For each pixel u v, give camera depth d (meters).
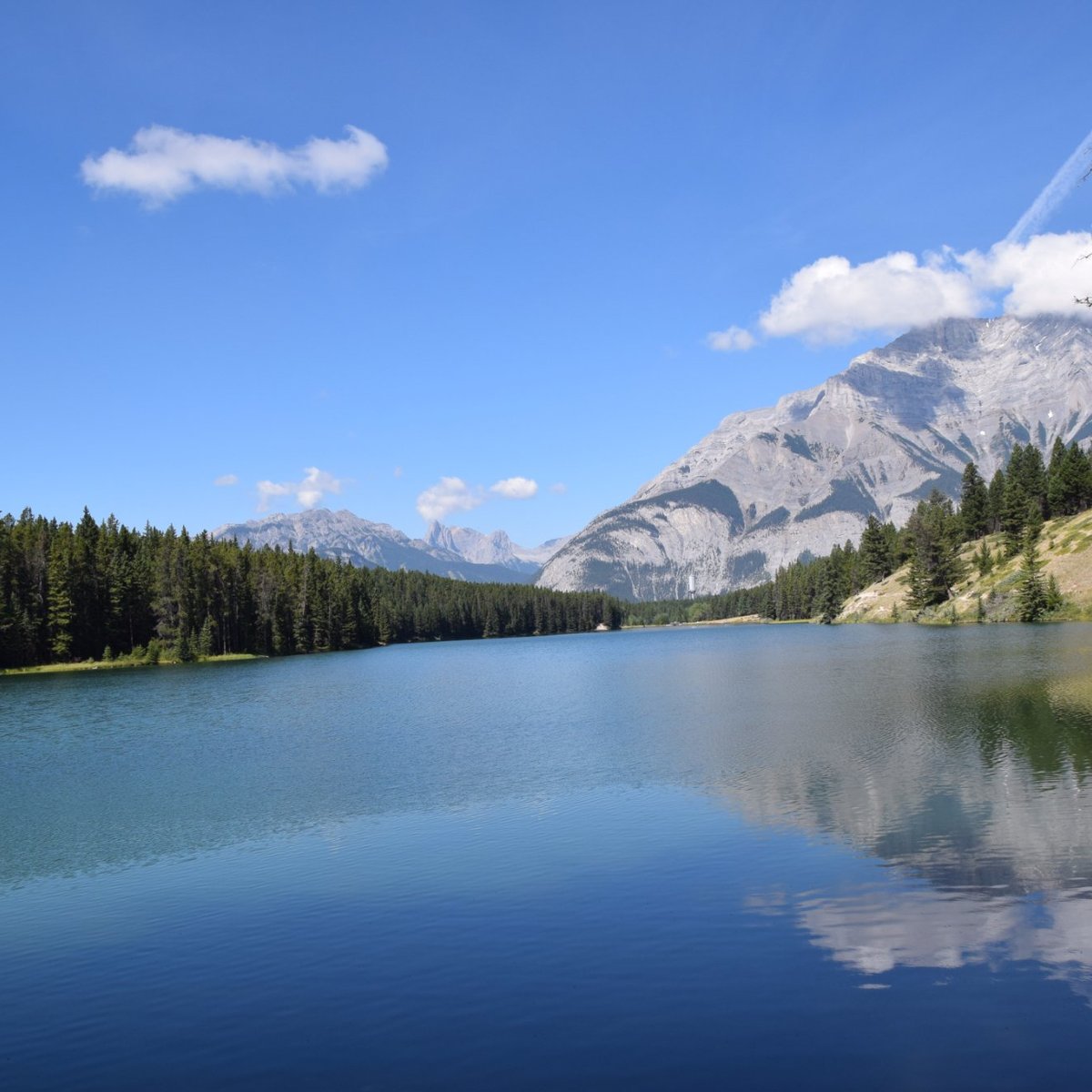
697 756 46.59
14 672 146.38
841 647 130.62
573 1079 15.55
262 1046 17.50
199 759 53.91
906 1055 15.76
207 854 32.59
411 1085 15.75
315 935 23.38
